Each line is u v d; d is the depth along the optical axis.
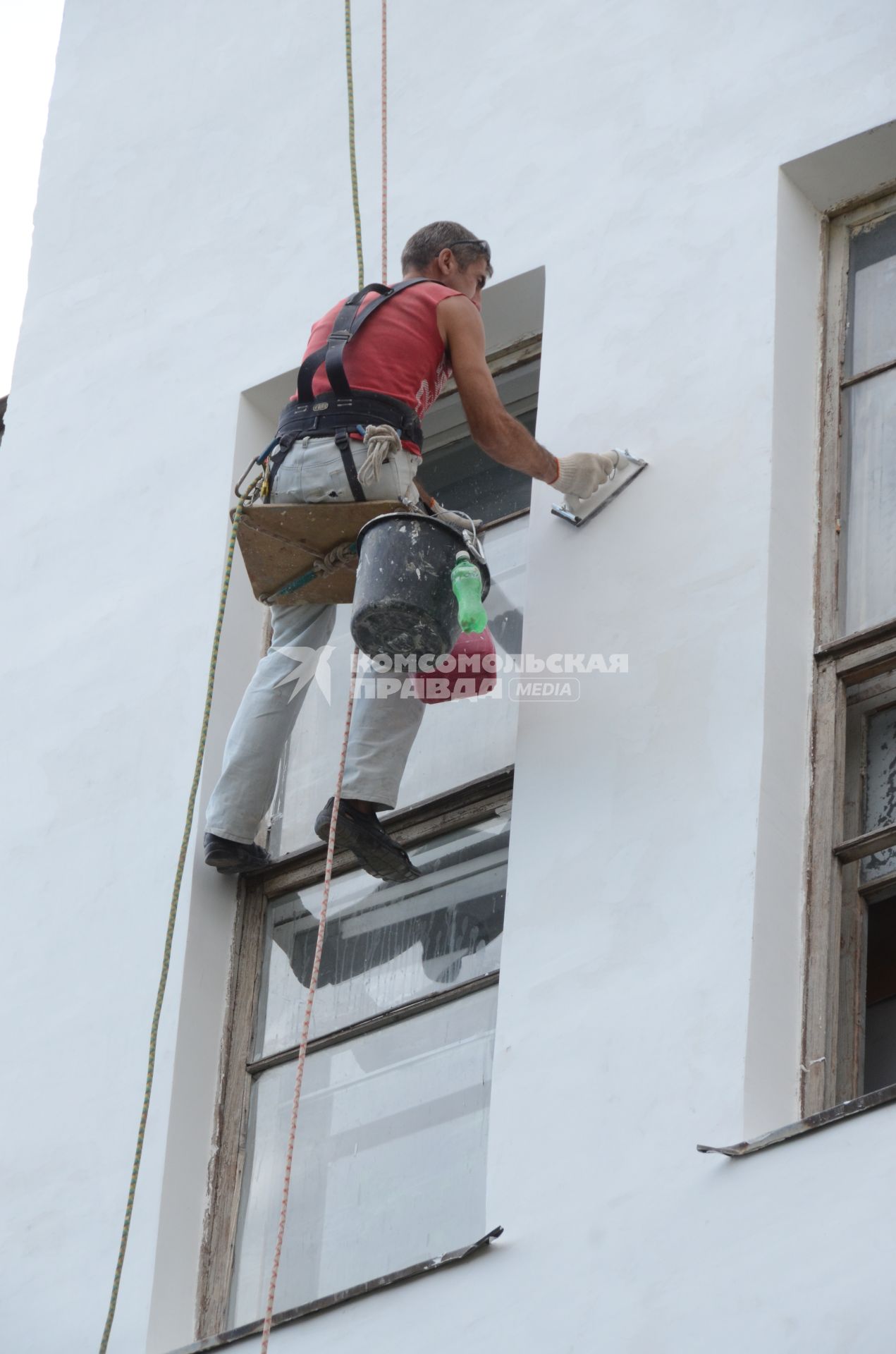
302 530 11.90
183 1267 12.21
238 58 16.61
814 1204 9.67
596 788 11.69
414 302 12.09
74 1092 12.90
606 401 12.98
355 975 12.91
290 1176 12.27
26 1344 12.09
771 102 13.43
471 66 15.06
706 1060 10.50
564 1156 10.62
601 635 12.17
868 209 13.32
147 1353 11.77
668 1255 9.97
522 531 13.88
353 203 13.28
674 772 11.46
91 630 14.77
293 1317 10.88
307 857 13.40
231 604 14.28
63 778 14.23
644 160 13.77
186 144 16.56
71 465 15.67
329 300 14.98
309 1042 12.80
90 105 17.39
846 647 11.81
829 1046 10.73
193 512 14.79
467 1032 12.20
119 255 16.44
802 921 11.10
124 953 13.24
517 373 14.48
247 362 15.15
